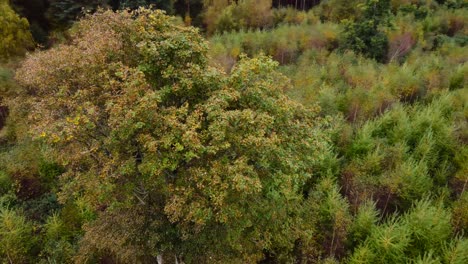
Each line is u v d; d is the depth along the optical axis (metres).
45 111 8.34
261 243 9.52
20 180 13.42
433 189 12.15
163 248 8.95
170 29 9.00
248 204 8.12
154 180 7.90
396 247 9.48
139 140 7.18
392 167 12.69
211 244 8.99
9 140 15.98
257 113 7.66
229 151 7.70
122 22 8.66
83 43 8.73
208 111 7.23
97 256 11.26
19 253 10.89
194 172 7.38
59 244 11.12
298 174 8.48
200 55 8.59
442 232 9.84
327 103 15.58
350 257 10.21
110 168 7.62
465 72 18.91
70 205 12.11
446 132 13.27
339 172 12.80
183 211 7.65
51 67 8.74
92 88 7.94
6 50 18.05
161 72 8.07
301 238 10.78
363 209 10.68
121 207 8.78
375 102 16.16
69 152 8.17
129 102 7.29
